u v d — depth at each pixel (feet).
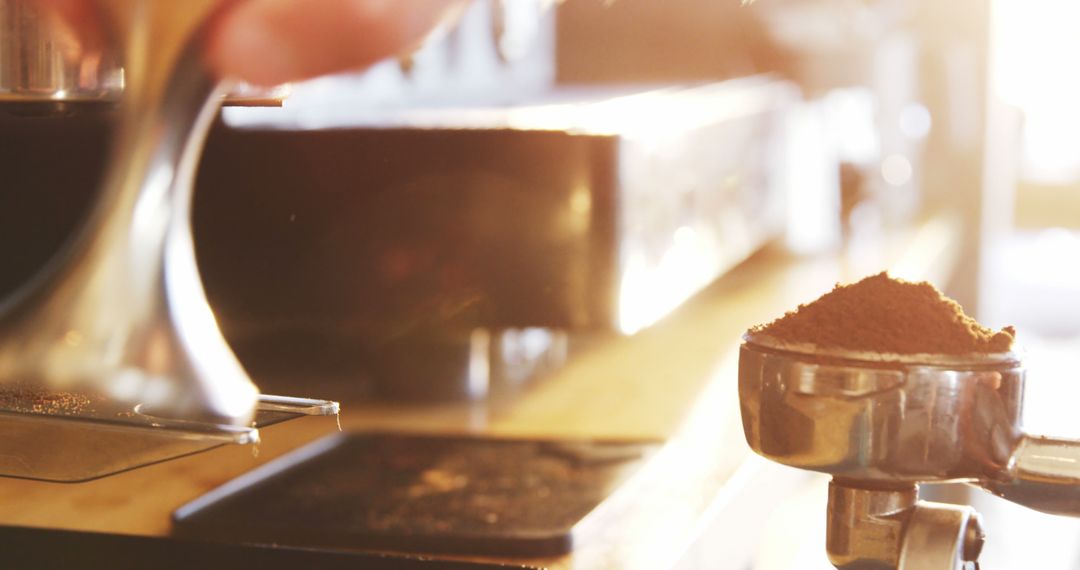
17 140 2.88
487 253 3.48
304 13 2.01
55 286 2.06
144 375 2.01
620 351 4.34
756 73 6.42
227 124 3.31
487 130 3.43
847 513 1.88
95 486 2.66
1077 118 20.07
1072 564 7.08
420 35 2.10
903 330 1.82
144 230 2.06
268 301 3.42
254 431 1.88
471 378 3.77
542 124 3.52
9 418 1.91
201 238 3.32
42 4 2.02
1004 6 9.56
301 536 2.46
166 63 2.04
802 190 6.37
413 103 4.17
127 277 2.05
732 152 4.99
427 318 3.51
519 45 5.25
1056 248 17.84
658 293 3.84
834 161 6.73
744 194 5.30
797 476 3.54
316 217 3.42
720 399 3.62
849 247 6.55
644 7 5.47
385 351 3.55
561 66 5.44
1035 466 1.83
